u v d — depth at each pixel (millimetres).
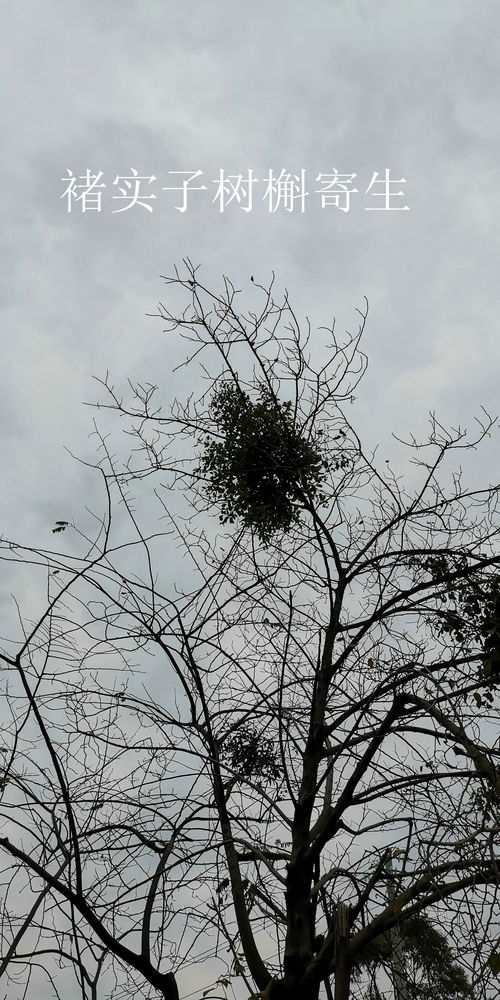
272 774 6477
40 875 5180
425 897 4961
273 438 6387
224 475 6418
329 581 6676
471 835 4586
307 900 5770
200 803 6223
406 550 6477
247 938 5887
